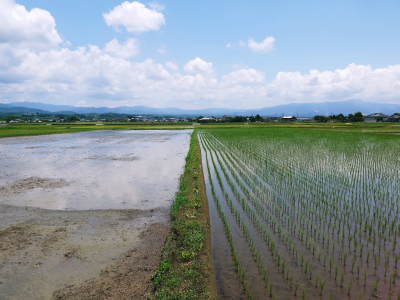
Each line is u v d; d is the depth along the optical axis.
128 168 19.78
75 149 31.38
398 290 5.76
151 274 6.46
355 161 20.22
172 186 14.67
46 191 13.62
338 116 119.50
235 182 15.03
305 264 6.80
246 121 128.38
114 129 75.56
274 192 12.92
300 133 47.22
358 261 6.90
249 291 5.79
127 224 9.45
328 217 9.88
